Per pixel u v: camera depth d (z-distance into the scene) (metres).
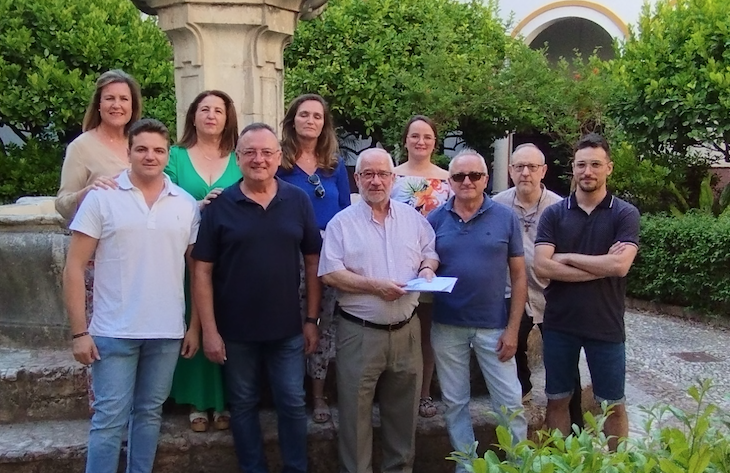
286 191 3.24
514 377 3.36
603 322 3.32
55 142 8.85
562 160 11.70
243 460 3.32
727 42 8.32
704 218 7.97
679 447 1.91
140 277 2.98
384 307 3.21
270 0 4.42
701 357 6.32
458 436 3.38
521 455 1.92
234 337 3.18
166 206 3.04
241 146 3.12
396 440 3.41
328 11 9.40
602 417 2.15
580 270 3.29
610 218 3.32
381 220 3.29
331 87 9.37
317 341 3.47
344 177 3.81
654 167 9.53
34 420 3.78
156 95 8.66
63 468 3.45
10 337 4.20
